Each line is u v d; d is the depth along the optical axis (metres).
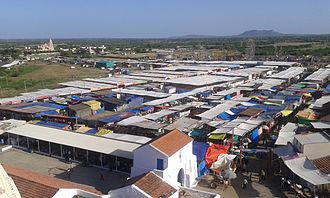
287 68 138.00
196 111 71.31
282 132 50.66
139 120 61.97
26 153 51.97
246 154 47.16
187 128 56.50
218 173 40.56
